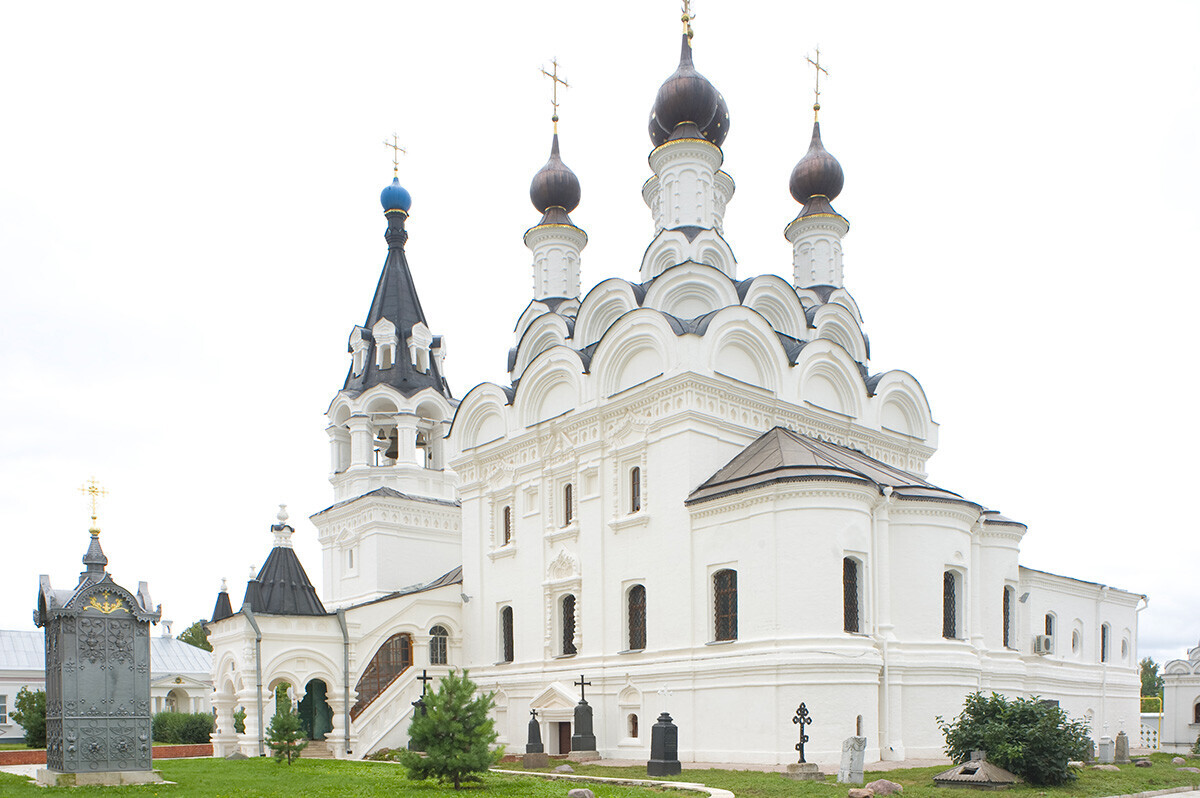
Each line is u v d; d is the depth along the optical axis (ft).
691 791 70.54
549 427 126.72
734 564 102.42
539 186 161.48
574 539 121.90
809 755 92.07
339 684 125.18
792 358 122.72
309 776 83.41
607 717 111.86
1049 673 135.54
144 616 81.05
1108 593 153.69
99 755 77.46
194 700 221.05
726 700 99.45
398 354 172.76
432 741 72.38
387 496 161.68
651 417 113.70
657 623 109.19
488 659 132.98
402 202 183.83
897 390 137.49
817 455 103.81
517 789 71.15
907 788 71.92
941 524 108.17
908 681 102.06
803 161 156.66
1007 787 71.72
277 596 128.57
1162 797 73.82
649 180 149.18
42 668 212.84
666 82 140.05
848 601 100.37
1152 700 274.36
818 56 159.94
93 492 84.12
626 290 131.54
